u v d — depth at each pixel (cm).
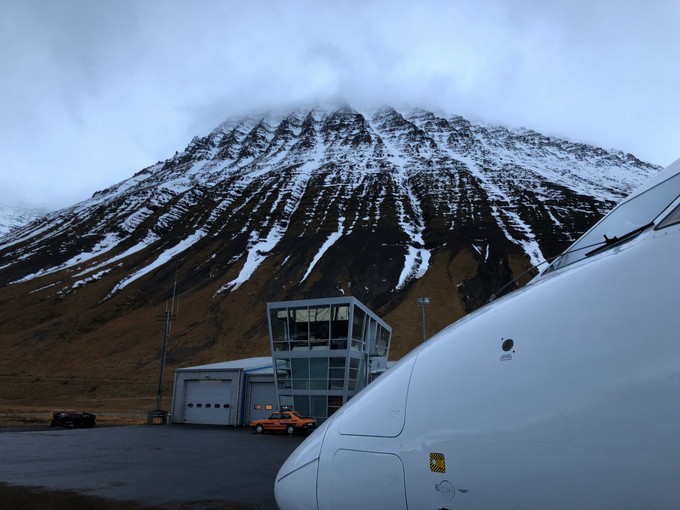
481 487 196
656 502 157
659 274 186
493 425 201
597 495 168
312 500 264
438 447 215
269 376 3756
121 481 1104
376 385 272
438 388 229
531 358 202
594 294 199
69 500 884
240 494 942
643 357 174
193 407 3875
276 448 1947
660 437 161
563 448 179
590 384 181
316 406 3100
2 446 1939
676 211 204
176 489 999
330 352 3086
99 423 3844
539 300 219
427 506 213
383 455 237
